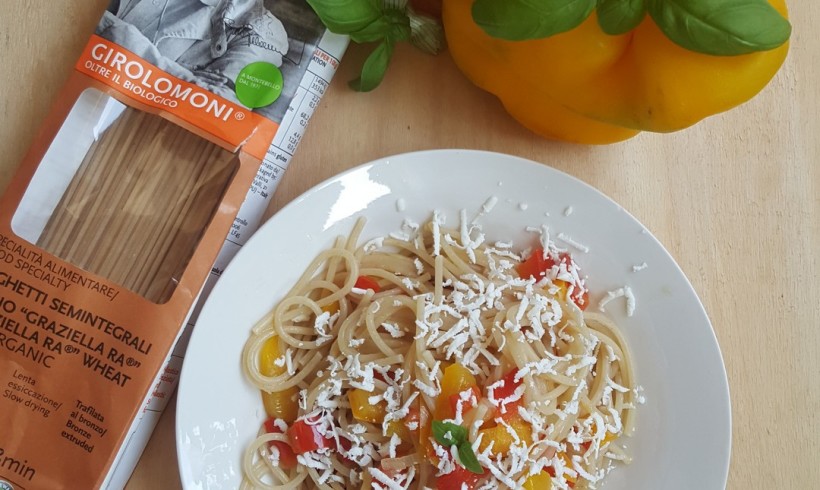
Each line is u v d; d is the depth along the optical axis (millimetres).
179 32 783
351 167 890
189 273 757
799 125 942
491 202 830
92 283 758
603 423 838
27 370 752
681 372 837
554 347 867
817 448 908
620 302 854
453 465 770
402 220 844
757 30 653
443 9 825
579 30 708
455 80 912
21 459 750
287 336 826
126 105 789
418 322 817
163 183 786
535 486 803
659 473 839
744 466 903
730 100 714
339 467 830
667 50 698
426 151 801
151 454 842
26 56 856
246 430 817
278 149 843
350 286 839
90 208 779
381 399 813
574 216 831
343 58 897
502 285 846
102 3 867
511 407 802
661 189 924
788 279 926
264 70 789
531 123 875
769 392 914
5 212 760
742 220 930
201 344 759
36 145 772
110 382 747
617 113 774
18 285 757
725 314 922
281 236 788
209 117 778
